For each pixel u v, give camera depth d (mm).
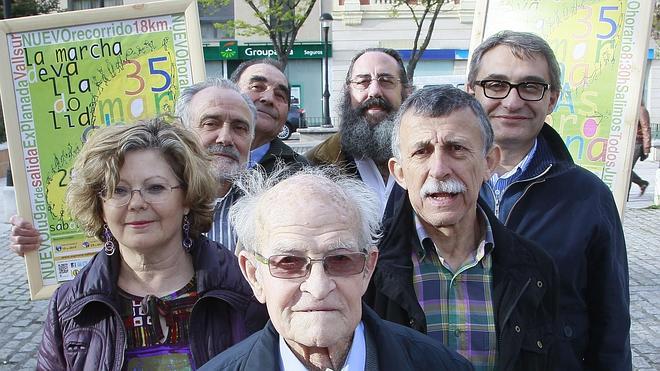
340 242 1666
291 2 19891
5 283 7473
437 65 26328
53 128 3281
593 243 2641
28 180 3264
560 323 2570
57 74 3275
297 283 1678
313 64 27344
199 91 3078
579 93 3422
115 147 2148
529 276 2338
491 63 2771
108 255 2232
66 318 2145
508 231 2406
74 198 2205
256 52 26906
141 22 3312
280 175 2312
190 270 2281
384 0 25953
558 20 3434
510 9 3516
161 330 2189
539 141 2850
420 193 2281
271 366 1750
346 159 3928
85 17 3271
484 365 2311
